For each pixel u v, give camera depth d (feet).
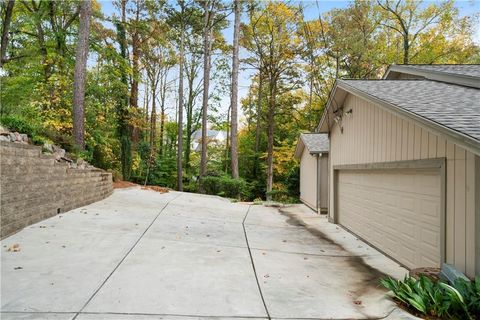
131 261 16.29
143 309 11.29
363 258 20.33
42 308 10.93
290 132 80.18
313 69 71.15
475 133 11.20
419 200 17.25
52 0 50.14
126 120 51.80
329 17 69.72
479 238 12.51
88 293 12.32
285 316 11.38
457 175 13.83
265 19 67.26
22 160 19.52
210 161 85.35
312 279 15.66
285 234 26.76
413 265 17.74
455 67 26.71
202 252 19.03
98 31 53.67
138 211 29.12
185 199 39.86
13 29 48.52
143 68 76.33
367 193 24.54
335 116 31.68
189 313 11.21
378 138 22.25
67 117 40.98
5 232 17.98
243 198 56.90
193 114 86.69
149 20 63.93
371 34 74.69
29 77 45.83
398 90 20.68
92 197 30.58
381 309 12.09
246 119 94.79
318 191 40.78
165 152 88.17
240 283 14.44
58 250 16.96
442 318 10.91
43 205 22.12
